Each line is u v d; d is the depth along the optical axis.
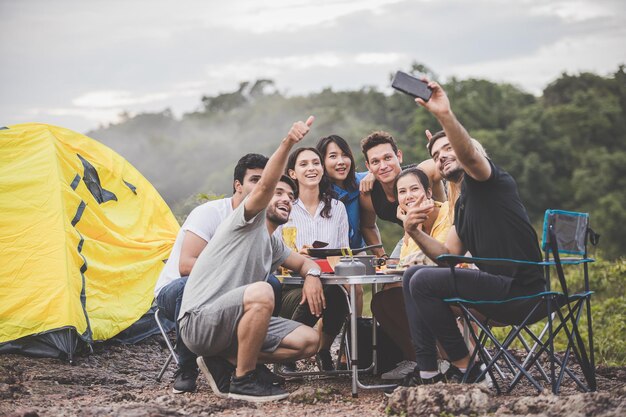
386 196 5.73
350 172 5.78
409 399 3.93
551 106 67.12
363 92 82.56
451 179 4.67
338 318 5.07
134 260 6.64
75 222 6.22
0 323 5.60
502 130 55.19
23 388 4.76
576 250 4.20
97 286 6.19
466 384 3.97
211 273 4.45
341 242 5.53
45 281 5.77
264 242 4.51
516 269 4.13
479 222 4.17
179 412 4.04
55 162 6.36
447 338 4.19
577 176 49.44
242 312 4.25
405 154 46.53
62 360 5.62
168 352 6.39
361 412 4.10
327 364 5.20
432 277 4.15
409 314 4.26
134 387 5.08
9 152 6.37
